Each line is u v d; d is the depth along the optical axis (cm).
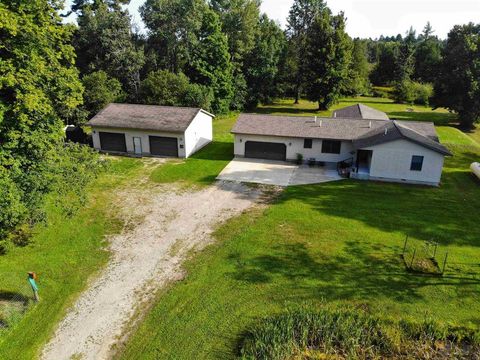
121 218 2234
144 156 3494
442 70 4916
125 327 1380
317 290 1562
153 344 1300
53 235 2020
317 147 3209
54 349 1284
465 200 2495
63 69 1808
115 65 5278
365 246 1905
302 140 3216
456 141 3853
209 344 1295
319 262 1764
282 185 2775
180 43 5819
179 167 3172
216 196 2566
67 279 1656
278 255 1823
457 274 1667
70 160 1997
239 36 6250
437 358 1261
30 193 1672
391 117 5588
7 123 1598
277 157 3356
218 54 5534
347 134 3142
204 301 1505
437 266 1709
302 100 7525
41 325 1390
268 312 1436
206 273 1686
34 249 1883
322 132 3186
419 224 2147
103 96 4353
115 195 2575
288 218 2222
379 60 10231
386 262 1759
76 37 5506
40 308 1478
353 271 1694
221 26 6075
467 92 4584
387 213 2292
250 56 6247
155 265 1758
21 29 1559
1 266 1731
